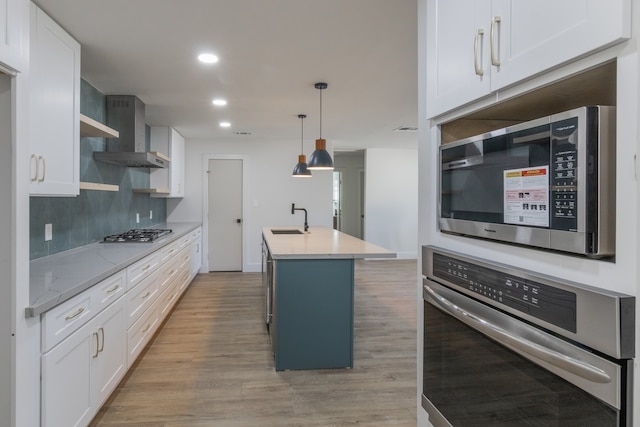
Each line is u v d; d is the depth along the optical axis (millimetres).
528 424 872
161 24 2305
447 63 1263
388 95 3865
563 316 768
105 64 2959
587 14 725
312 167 4039
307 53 2773
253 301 4871
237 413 2299
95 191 3562
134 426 2154
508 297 939
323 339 2916
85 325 1963
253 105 4266
